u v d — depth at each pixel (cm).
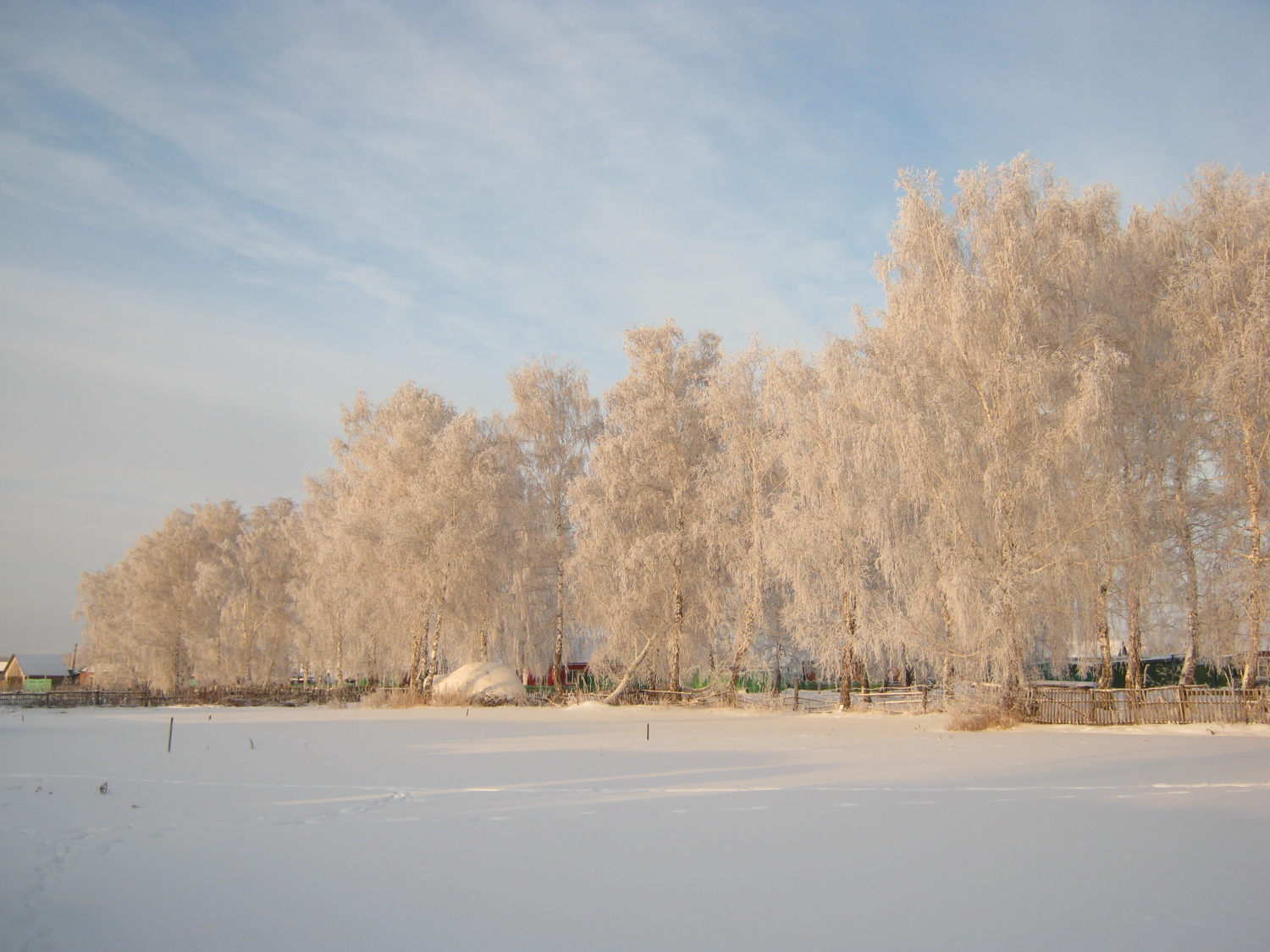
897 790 1448
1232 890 822
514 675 4681
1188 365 2884
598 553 4116
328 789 1487
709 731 2775
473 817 1216
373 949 671
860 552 3391
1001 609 2594
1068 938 688
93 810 1282
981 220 2839
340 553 4769
